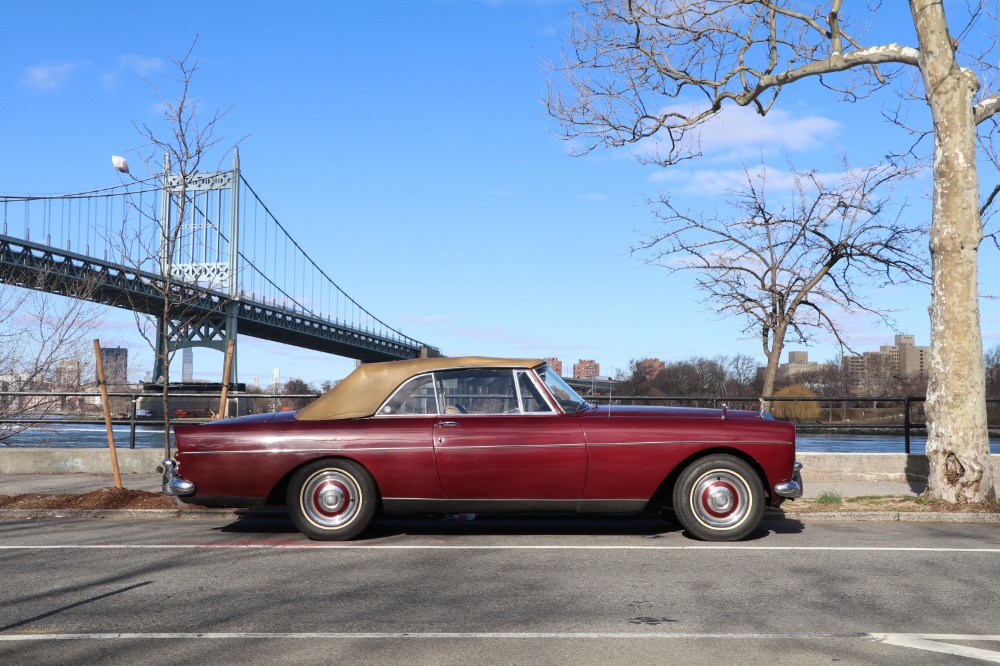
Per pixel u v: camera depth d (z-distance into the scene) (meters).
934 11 9.35
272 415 8.21
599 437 7.61
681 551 7.12
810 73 10.61
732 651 4.39
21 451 12.63
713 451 7.73
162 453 12.62
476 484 7.64
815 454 12.23
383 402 7.85
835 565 6.52
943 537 7.79
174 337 12.33
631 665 4.18
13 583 5.97
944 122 9.34
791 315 14.20
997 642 4.54
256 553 7.08
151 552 7.13
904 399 12.39
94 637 4.68
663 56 12.00
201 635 4.71
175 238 11.09
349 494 7.70
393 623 4.93
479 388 7.87
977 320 9.34
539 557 6.88
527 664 4.20
